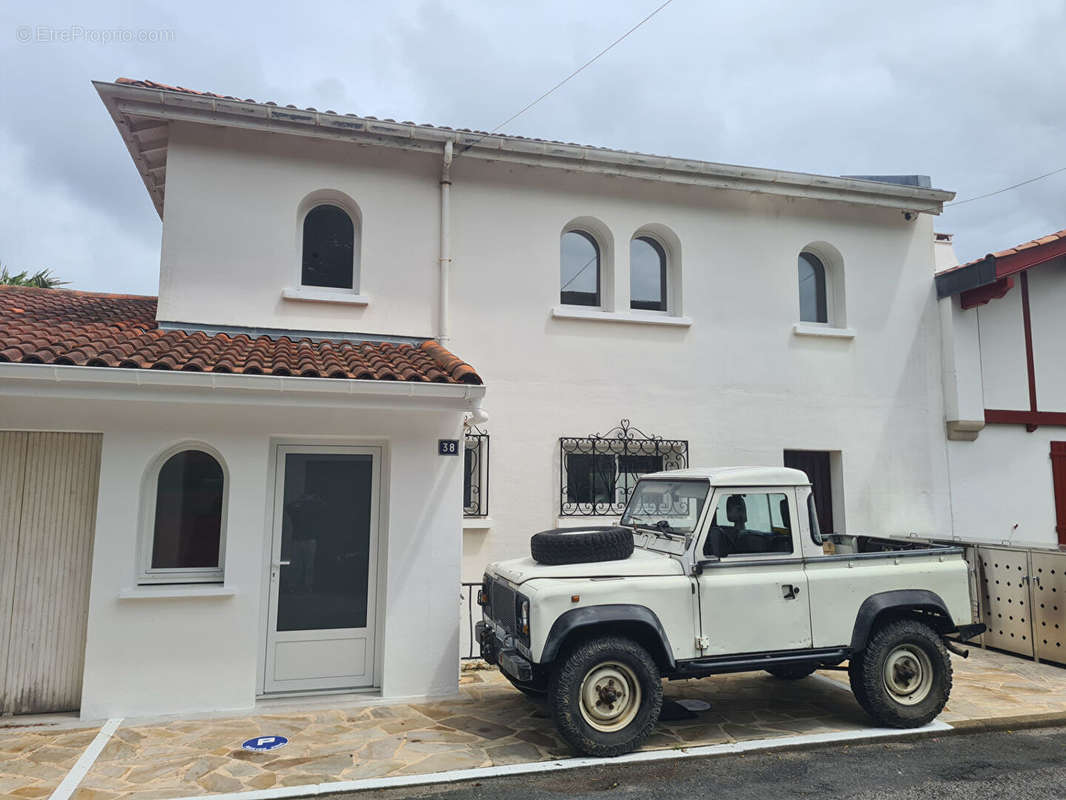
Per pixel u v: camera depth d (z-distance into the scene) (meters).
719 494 5.93
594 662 5.40
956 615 6.28
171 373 5.98
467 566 8.53
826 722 6.27
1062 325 11.49
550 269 9.29
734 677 7.87
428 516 7.05
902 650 6.11
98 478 6.43
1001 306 11.13
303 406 6.41
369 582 7.08
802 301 10.71
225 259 8.14
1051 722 6.30
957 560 6.42
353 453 7.17
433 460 7.13
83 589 6.37
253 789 4.80
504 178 9.23
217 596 6.37
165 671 6.21
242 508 6.53
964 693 7.08
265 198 8.34
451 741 5.73
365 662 6.99
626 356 9.45
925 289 10.92
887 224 10.84
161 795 4.69
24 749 5.44
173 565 6.52
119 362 6.00
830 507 10.33
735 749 5.56
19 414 6.20
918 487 10.45
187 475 6.62
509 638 5.92
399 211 8.80
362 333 8.51
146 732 5.82
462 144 8.74
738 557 5.86
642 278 10.00
